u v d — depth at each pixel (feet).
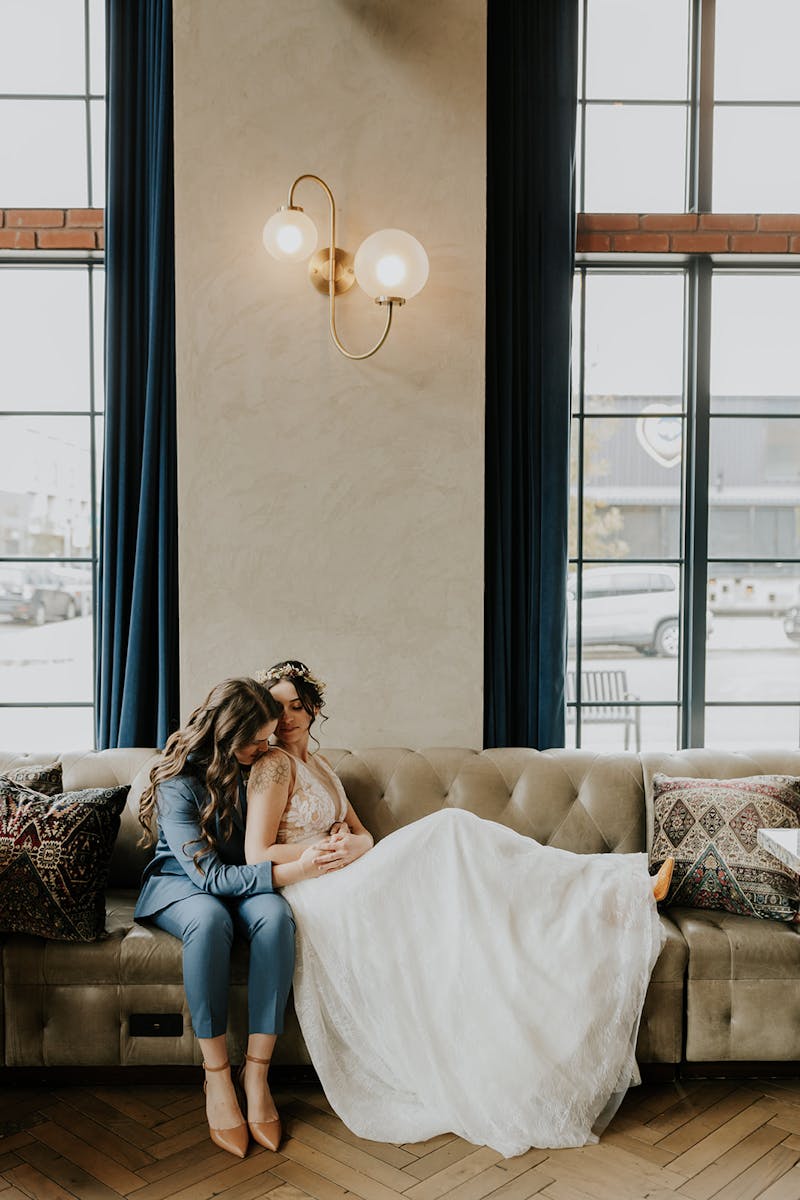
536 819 9.62
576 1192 6.75
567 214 10.59
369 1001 7.70
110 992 7.99
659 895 8.27
